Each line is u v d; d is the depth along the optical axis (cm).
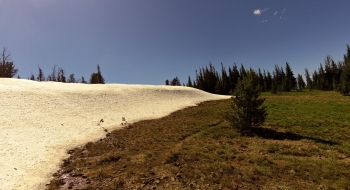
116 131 2125
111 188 934
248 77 1897
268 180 939
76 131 2028
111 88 4300
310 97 4038
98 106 3095
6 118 1986
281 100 3750
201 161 1212
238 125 1862
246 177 970
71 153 1487
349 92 4247
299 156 1234
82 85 4306
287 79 7925
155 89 5028
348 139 1488
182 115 3056
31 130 1855
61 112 2519
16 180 1037
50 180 1069
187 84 11331
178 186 927
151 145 1619
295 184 888
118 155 1386
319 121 2047
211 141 1650
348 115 2220
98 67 7562
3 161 1231
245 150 1394
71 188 966
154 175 1055
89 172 1136
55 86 3634
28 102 2528
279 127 1981
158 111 3359
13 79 3553
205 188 895
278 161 1155
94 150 1532
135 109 3325
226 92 9356
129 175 1062
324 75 8412
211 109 3391
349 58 7631
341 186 846
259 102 1847
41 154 1407
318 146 1379
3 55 4834
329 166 1041
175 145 1600
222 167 1099
